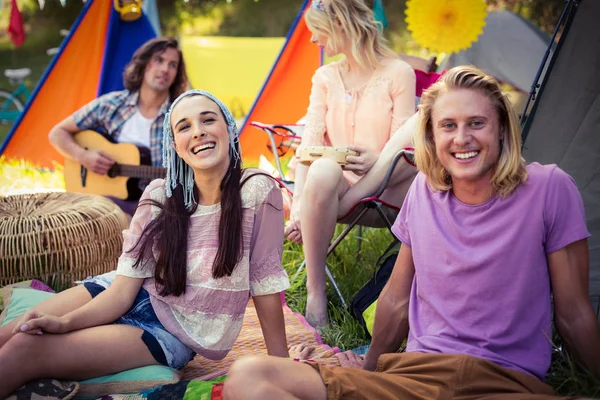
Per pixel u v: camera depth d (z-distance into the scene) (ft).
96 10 17.03
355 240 12.58
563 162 9.54
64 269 10.61
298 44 17.17
